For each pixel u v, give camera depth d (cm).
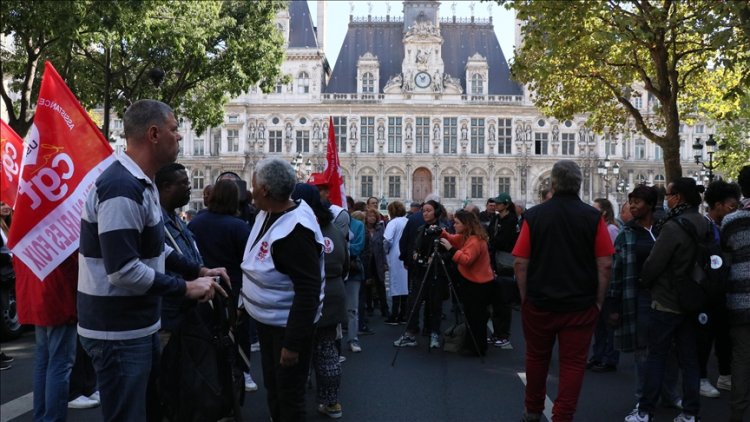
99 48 3338
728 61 1597
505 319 1434
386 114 7819
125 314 525
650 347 854
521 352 1371
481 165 7788
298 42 7888
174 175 719
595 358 1214
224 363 561
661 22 1734
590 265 738
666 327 838
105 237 495
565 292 730
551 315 737
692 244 820
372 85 7925
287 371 617
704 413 930
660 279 845
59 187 745
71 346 769
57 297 745
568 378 726
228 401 558
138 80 3328
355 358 1300
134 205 504
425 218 1398
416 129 7838
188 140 7775
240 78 3356
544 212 748
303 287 604
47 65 747
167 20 2816
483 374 1160
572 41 1966
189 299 532
